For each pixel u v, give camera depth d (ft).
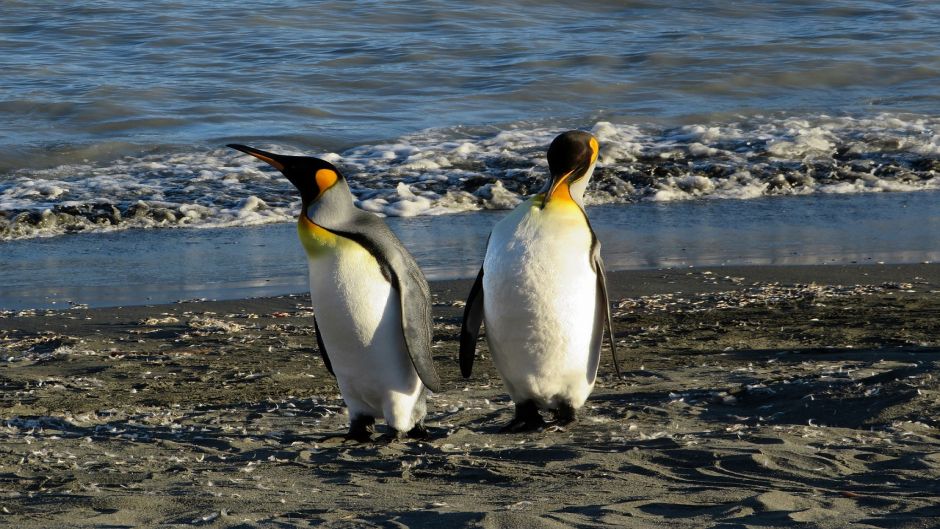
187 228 90.07
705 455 30.37
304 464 31.27
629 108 137.28
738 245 78.84
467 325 37.55
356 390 34.94
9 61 158.30
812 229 84.23
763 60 162.91
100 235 87.51
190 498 26.00
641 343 51.96
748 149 115.75
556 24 190.70
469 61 162.50
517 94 143.54
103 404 42.42
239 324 59.47
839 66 158.20
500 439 34.96
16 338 56.29
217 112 132.87
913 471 28.22
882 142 115.75
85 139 119.96
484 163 110.52
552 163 36.32
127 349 53.47
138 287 70.03
